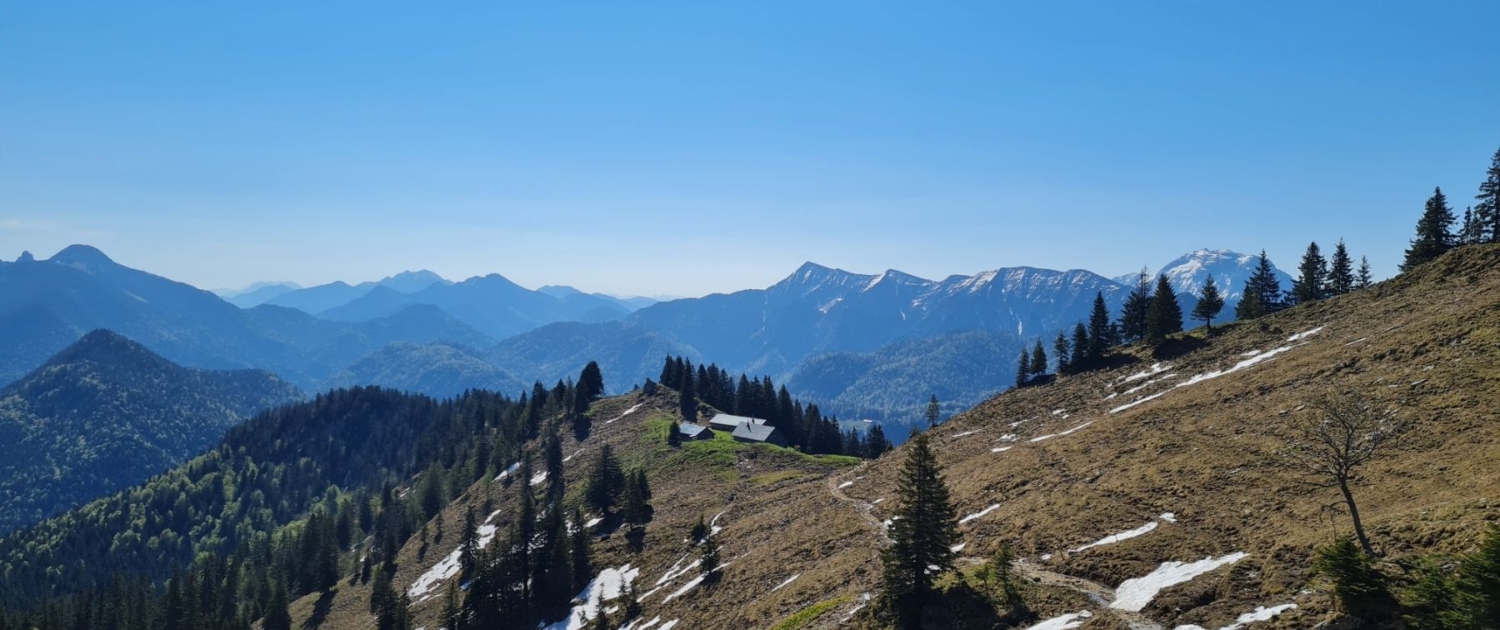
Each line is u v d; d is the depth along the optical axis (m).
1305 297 130.25
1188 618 33.84
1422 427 47.91
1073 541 48.59
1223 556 39.28
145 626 148.88
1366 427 48.31
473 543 113.62
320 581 147.62
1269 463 50.28
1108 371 109.88
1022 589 42.59
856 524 70.38
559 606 90.88
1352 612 28.67
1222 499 47.22
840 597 52.88
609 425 185.38
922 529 45.38
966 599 43.91
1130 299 134.12
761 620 56.75
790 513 86.38
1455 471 40.00
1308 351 77.69
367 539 193.50
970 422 108.31
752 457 136.12
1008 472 71.75
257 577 170.25
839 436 193.50
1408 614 27.20
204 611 150.00
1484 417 45.66
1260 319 104.44
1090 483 59.50
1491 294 67.44
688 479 127.38
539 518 110.31
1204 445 58.94
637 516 108.81
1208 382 82.25
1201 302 120.88
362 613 125.69
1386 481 42.06
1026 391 117.19
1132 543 44.78
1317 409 55.84
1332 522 38.69
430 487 187.75
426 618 104.94
